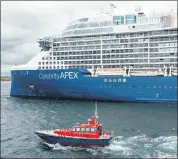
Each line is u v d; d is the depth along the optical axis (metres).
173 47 86.62
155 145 45.56
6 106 84.31
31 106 83.44
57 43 99.44
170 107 78.62
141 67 89.31
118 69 90.12
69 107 80.19
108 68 91.94
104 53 93.38
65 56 98.44
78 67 96.56
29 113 72.25
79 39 96.69
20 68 100.75
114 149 43.66
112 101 90.12
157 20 88.81
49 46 100.25
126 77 88.19
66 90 94.25
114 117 66.38
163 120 63.16
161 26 88.19
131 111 73.56
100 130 45.03
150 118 65.31
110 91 89.62
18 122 61.81
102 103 87.00
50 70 95.44
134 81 87.50
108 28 93.00
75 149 43.75
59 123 59.91
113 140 47.91
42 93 98.31
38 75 97.25
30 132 53.03
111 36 92.94
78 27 96.88
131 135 51.16
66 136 44.59
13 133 52.44
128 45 90.94
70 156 41.00
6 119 65.25
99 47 94.06
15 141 47.56
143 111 73.50
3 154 41.59
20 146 45.09
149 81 86.25
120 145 45.44
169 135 51.06
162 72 86.19
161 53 87.62
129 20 91.31
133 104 84.44
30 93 100.69
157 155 41.50
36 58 100.06
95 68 94.25
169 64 86.75
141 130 54.66
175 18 87.56
